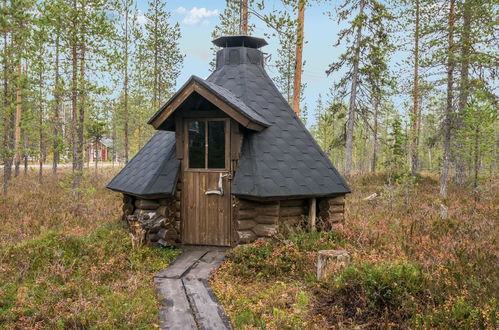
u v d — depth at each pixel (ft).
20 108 62.03
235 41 34.71
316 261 22.04
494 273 18.06
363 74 64.90
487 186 48.65
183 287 19.97
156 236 27.20
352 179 74.23
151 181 27.02
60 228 34.12
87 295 18.29
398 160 50.11
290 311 16.97
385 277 16.33
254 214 26.71
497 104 42.50
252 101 30.53
